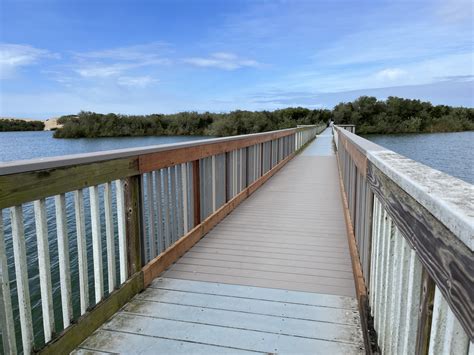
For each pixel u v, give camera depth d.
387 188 1.29
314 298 2.19
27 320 1.44
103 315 1.90
